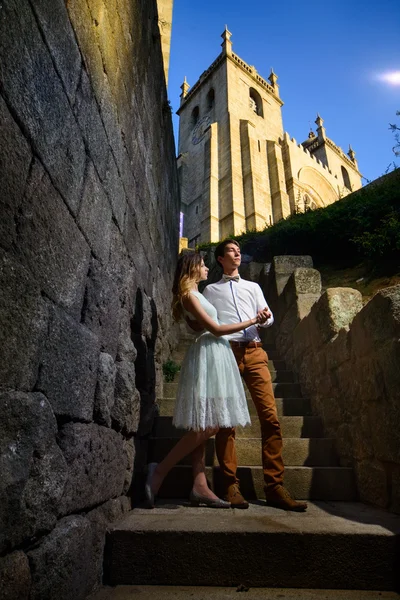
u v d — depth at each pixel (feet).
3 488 3.30
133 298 9.12
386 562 5.63
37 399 3.99
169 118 17.51
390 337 7.34
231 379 7.94
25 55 4.03
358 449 8.96
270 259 31.71
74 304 5.29
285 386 14.23
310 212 34.53
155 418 11.81
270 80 118.11
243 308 9.52
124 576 5.71
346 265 25.95
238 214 82.79
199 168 96.58
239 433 11.85
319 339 12.06
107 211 7.02
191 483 9.48
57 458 4.38
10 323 3.56
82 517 5.15
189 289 8.38
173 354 19.21
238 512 7.43
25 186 3.98
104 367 6.20
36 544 3.94
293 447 10.53
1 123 3.56
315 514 7.25
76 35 5.60
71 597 4.52
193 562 5.73
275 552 5.74
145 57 11.53
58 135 4.85
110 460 6.39
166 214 17.20
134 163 9.69
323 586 5.56
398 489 7.08
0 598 3.16
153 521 6.45
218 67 104.99
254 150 91.97
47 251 4.46
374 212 24.93
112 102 7.51
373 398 8.05
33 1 4.25
